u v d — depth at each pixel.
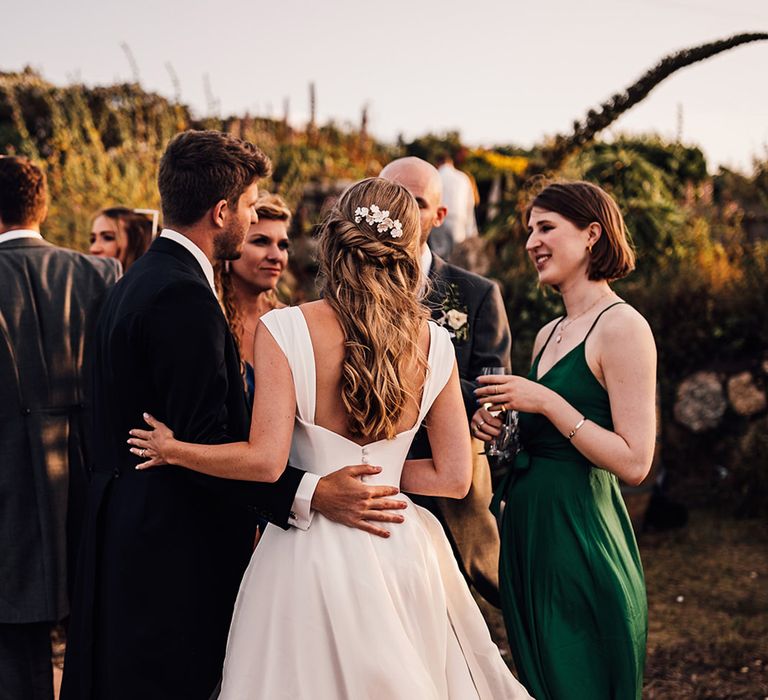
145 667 2.24
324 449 2.13
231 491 2.15
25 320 2.85
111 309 2.37
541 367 2.73
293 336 2.10
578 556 2.49
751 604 4.38
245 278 3.33
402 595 2.12
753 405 6.24
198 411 2.21
